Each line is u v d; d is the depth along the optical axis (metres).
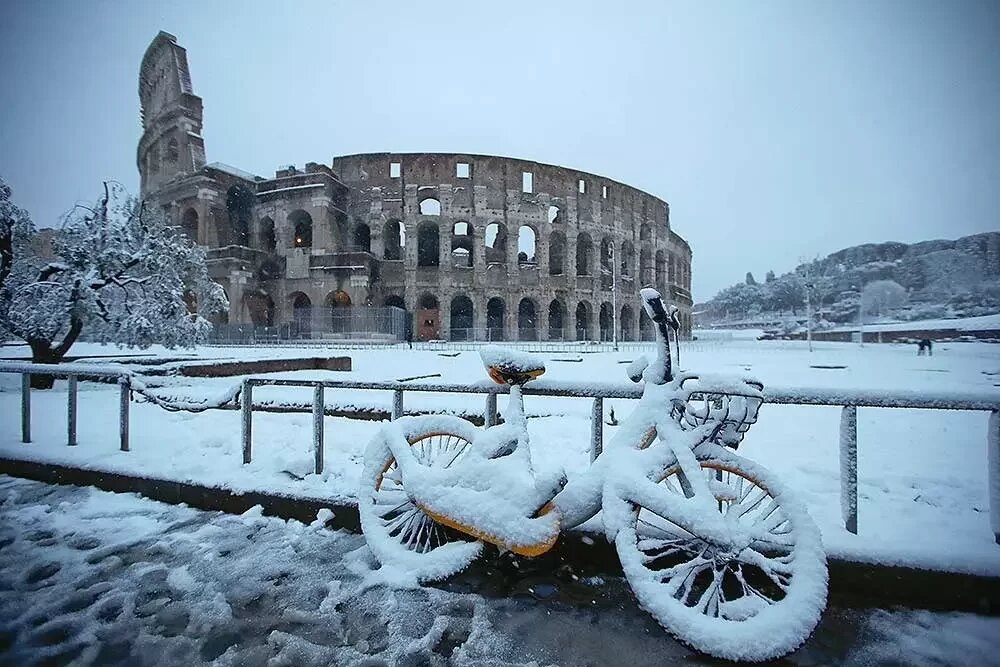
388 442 3.83
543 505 3.27
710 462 3.23
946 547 3.28
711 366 21.66
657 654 2.79
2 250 13.65
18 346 22.27
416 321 51.53
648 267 66.06
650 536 3.34
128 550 4.07
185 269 18.64
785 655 2.54
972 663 2.66
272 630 3.03
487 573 3.65
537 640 2.91
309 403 8.47
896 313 85.56
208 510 4.87
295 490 4.65
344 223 52.62
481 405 7.59
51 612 3.23
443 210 52.41
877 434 7.62
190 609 3.25
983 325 59.88
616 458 3.25
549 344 50.12
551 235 59.06
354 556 3.88
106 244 15.54
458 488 3.41
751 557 2.95
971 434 7.62
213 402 5.57
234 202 51.88
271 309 49.88
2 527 4.51
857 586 3.28
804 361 25.94
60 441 6.46
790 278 122.88
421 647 2.85
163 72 55.03
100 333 16.38
